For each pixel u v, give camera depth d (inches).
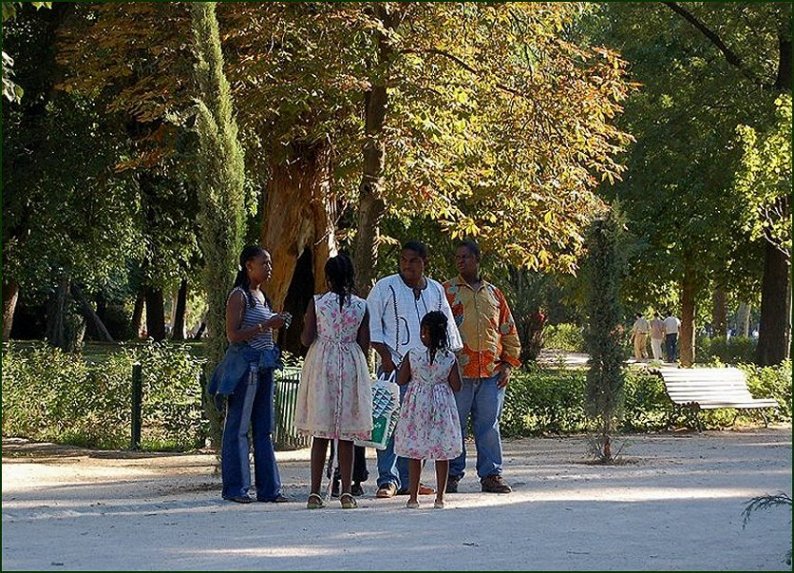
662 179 1218.0
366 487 503.2
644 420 800.3
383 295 452.8
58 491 495.8
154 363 756.0
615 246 585.9
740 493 449.1
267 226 910.4
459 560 301.0
